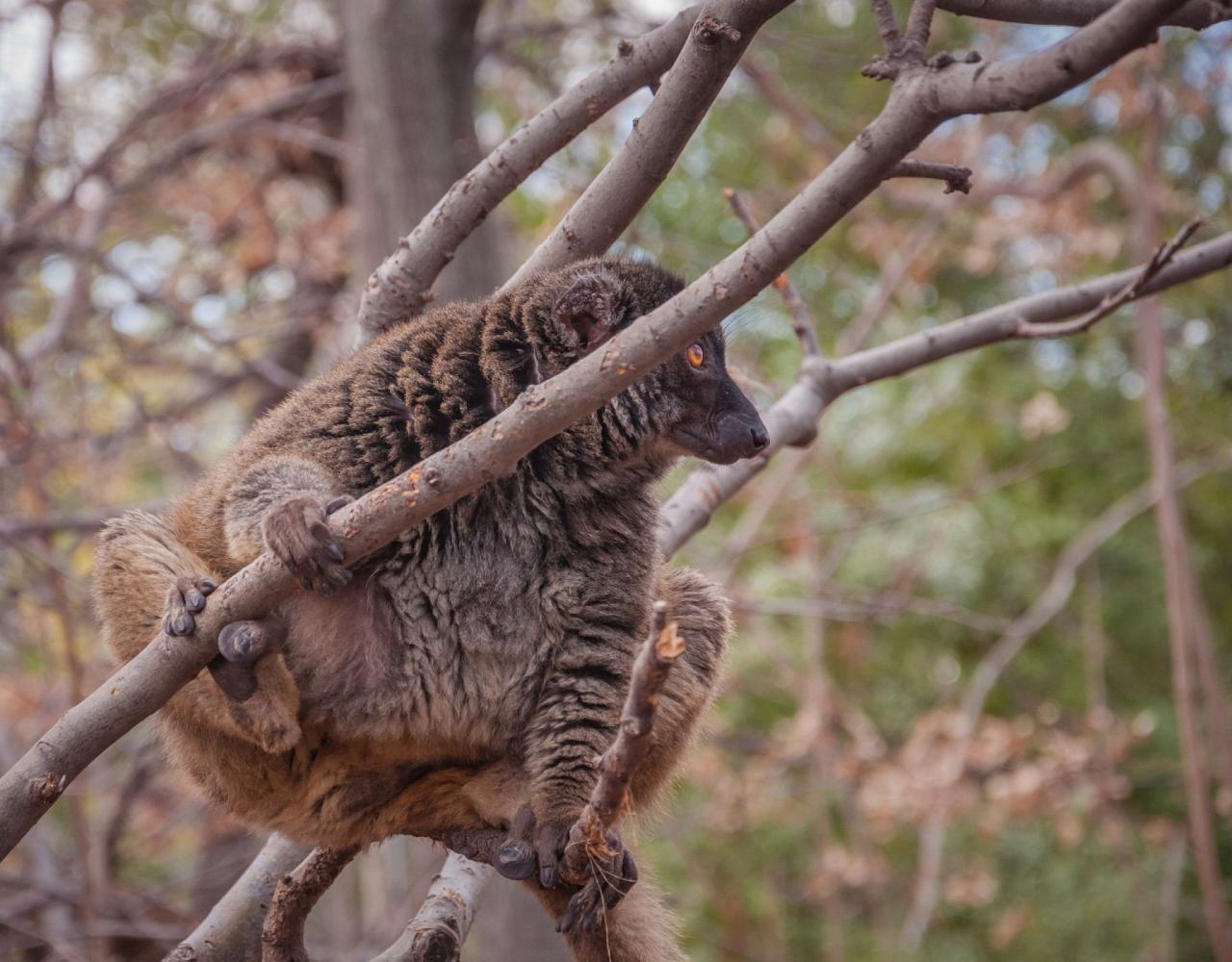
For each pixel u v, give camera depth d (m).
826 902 17.30
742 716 18.44
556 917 5.61
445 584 5.60
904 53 4.20
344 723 5.50
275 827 5.71
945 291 19.50
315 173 17.83
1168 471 12.93
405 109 12.60
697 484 7.48
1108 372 19.92
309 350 17.50
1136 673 19.44
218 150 16.97
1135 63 13.62
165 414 14.80
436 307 6.67
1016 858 18.11
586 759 5.52
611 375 4.07
